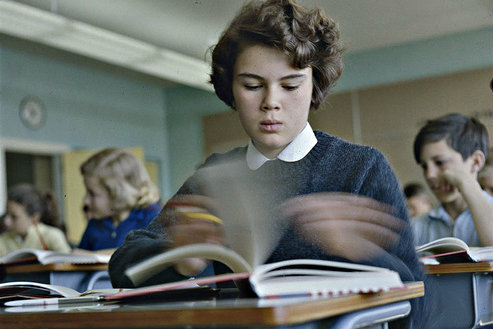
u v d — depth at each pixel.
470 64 6.20
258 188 1.16
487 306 1.61
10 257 2.17
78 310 0.72
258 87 1.19
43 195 3.85
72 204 7.28
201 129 8.02
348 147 1.21
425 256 1.60
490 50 6.02
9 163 7.46
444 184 2.26
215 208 1.09
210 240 0.98
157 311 0.65
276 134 1.19
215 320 0.62
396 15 4.96
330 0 1.28
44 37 4.89
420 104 6.53
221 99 1.31
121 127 8.01
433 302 1.43
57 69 7.31
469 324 1.54
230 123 7.77
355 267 0.81
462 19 5.46
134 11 5.00
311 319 0.63
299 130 1.21
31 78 7.00
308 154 1.22
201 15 4.11
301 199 1.13
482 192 2.15
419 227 2.26
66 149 7.33
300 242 1.08
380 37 5.67
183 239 1.00
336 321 0.71
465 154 2.33
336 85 1.30
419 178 6.57
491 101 6.18
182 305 0.68
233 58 1.21
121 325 0.67
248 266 0.77
